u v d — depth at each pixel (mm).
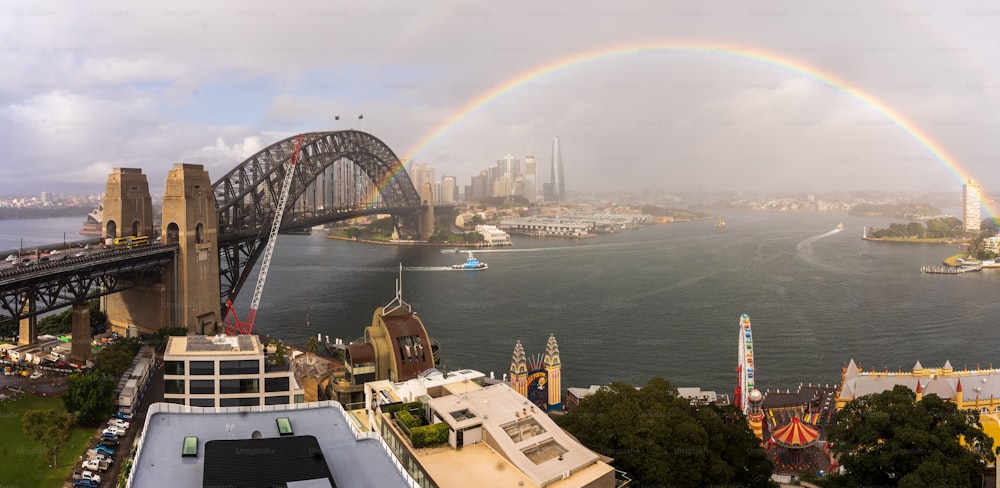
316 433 65688
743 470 79250
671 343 184750
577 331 199000
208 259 182500
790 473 100562
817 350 179000
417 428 63812
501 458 61125
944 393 119000
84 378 112125
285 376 111562
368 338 124000
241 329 196250
